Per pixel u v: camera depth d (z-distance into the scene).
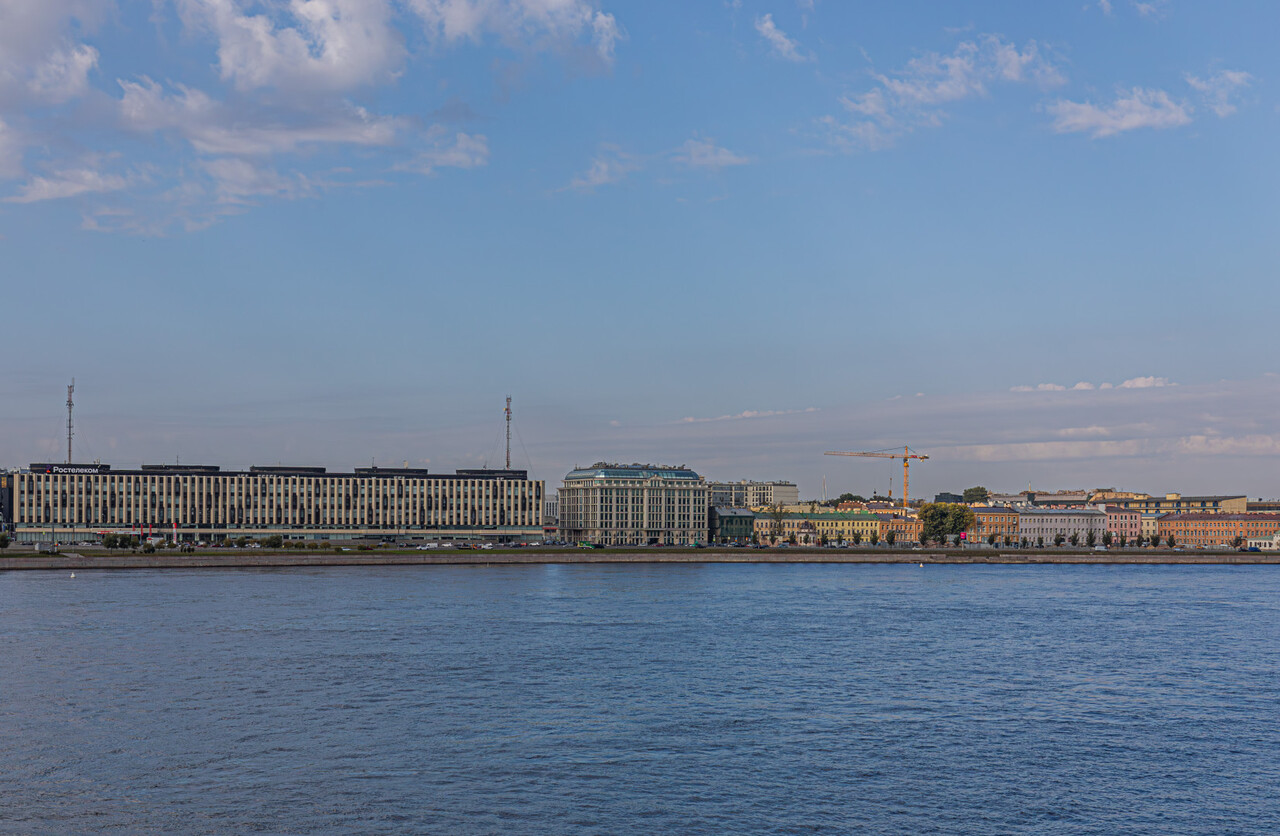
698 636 142.00
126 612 162.50
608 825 67.12
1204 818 69.81
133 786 73.62
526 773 76.88
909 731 89.69
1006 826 68.06
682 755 81.69
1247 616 175.62
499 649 128.62
